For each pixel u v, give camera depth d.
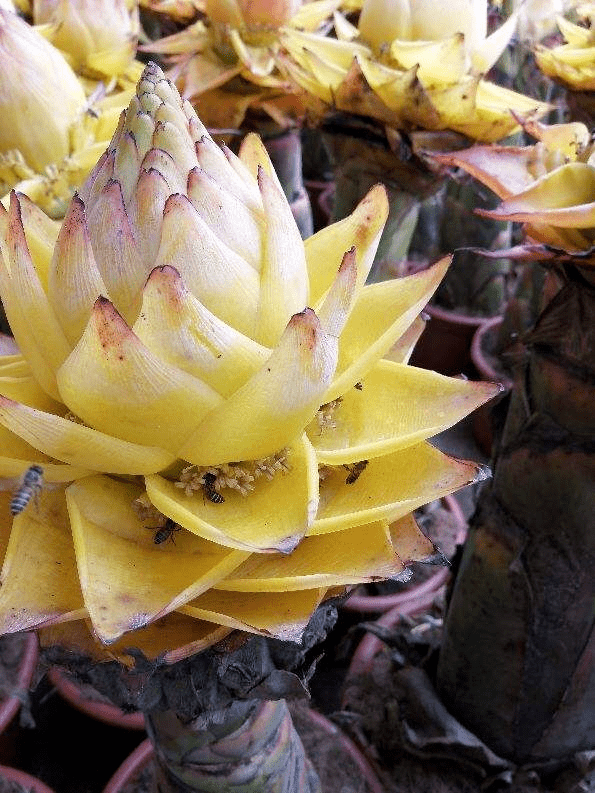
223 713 0.31
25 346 0.28
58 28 0.60
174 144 0.27
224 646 0.27
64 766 0.62
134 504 0.28
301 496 0.26
